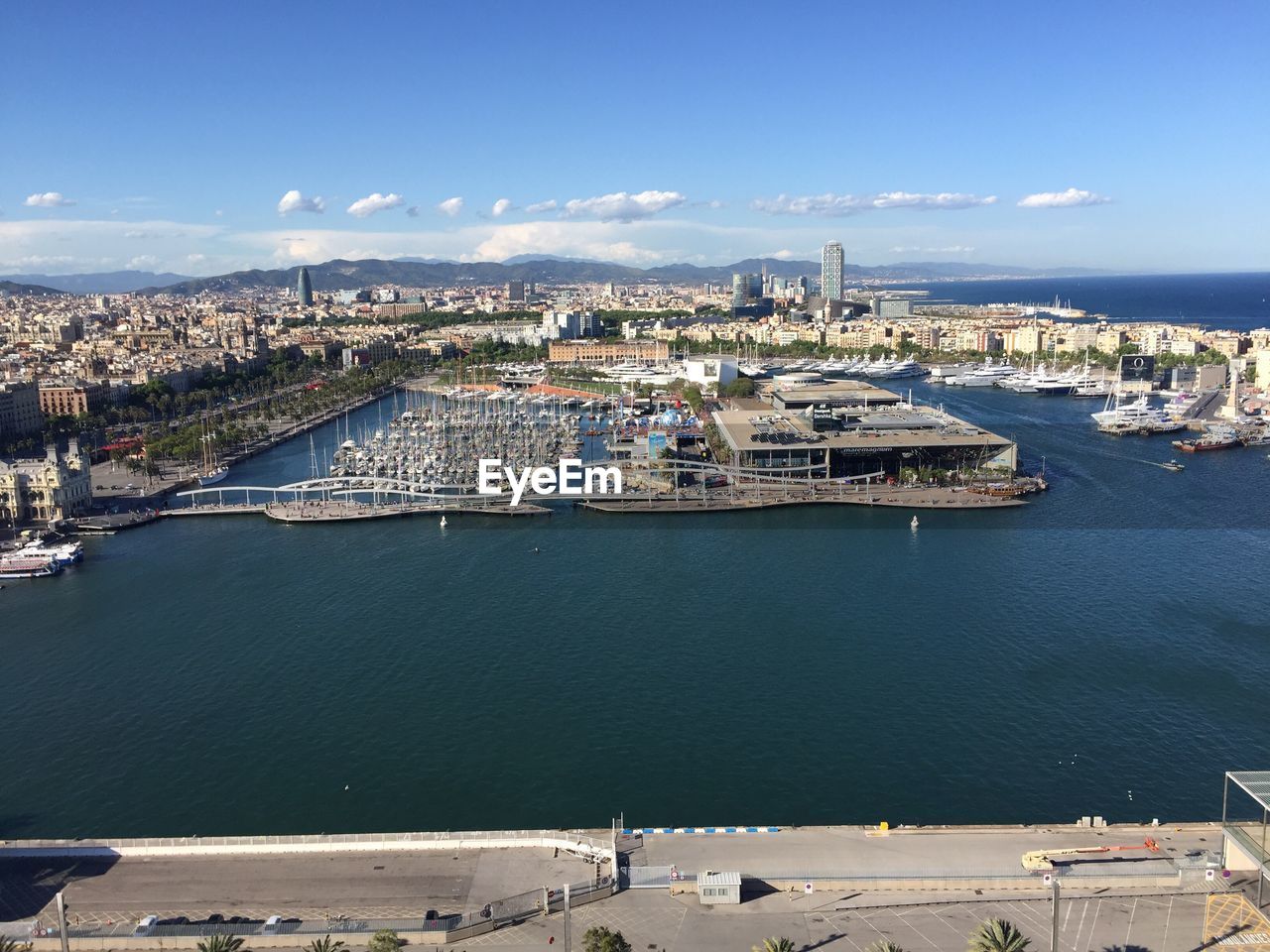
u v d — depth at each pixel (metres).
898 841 155.38
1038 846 152.88
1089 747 192.38
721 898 141.38
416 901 142.25
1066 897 139.75
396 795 179.62
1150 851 150.00
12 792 184.12
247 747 199.62
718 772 185.50
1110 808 171.38
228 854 156.12
